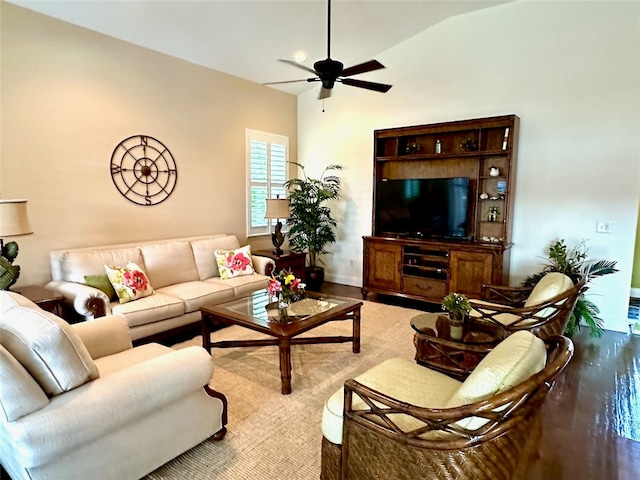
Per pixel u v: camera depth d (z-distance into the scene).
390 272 5.05
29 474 1.44
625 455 2.10
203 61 4.79
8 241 3.39
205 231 5.09
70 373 1.55
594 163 4.03
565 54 4.09
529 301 2.81
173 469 1.94
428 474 1.38
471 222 4.80
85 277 3.39
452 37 4.77
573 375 3.04
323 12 4.09
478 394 1.33
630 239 3.91
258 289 4.33
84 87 3.79
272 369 3.07
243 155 5.51
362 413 1.56
